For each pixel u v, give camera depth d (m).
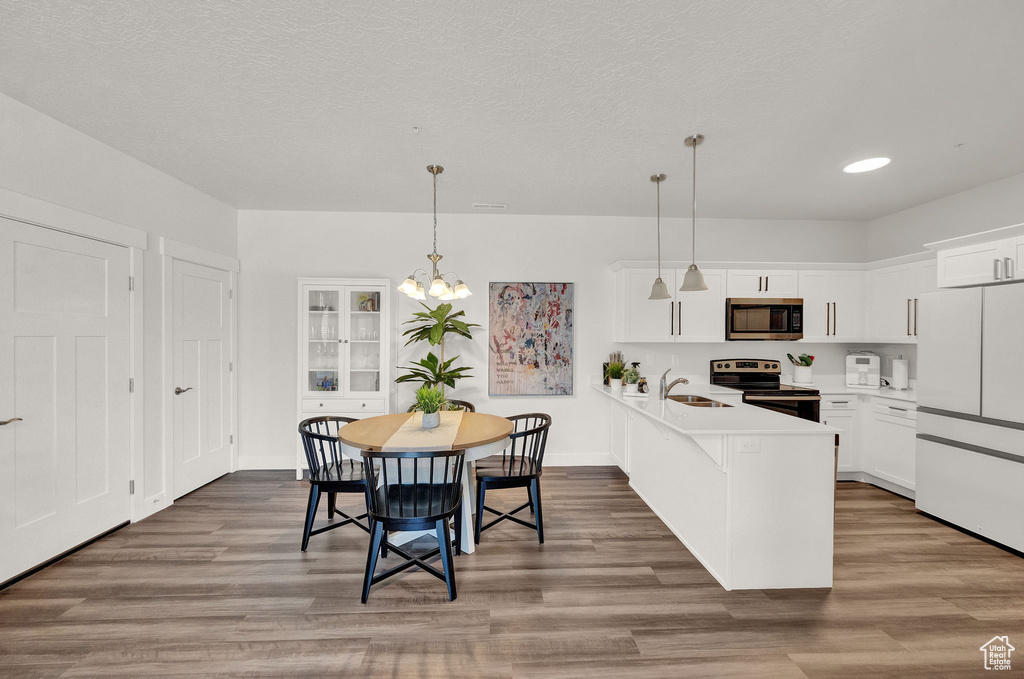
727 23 1.73
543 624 2.05
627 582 2.40
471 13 1.68
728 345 4.71
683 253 4.67
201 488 3.86
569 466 4.63
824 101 2.32
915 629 2.02
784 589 2.33
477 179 3.53
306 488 3.87
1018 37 1.79
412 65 2.03
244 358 4.42
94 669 1.76
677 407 3.12
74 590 2.30
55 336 2.59
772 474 2.32
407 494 2.42
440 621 2.07
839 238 4.74
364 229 4.50
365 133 2.73
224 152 3.03
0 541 2.31
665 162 3.16
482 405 4.63
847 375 4.41
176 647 1.89
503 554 2.71
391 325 4.31
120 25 1.77
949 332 3.12
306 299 4.13
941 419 3.18
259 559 2.64
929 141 2.79
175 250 3.52
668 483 3.08
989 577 2.45
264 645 1.91
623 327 4.34
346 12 1.68
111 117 2.55
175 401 3.55
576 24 1.74
